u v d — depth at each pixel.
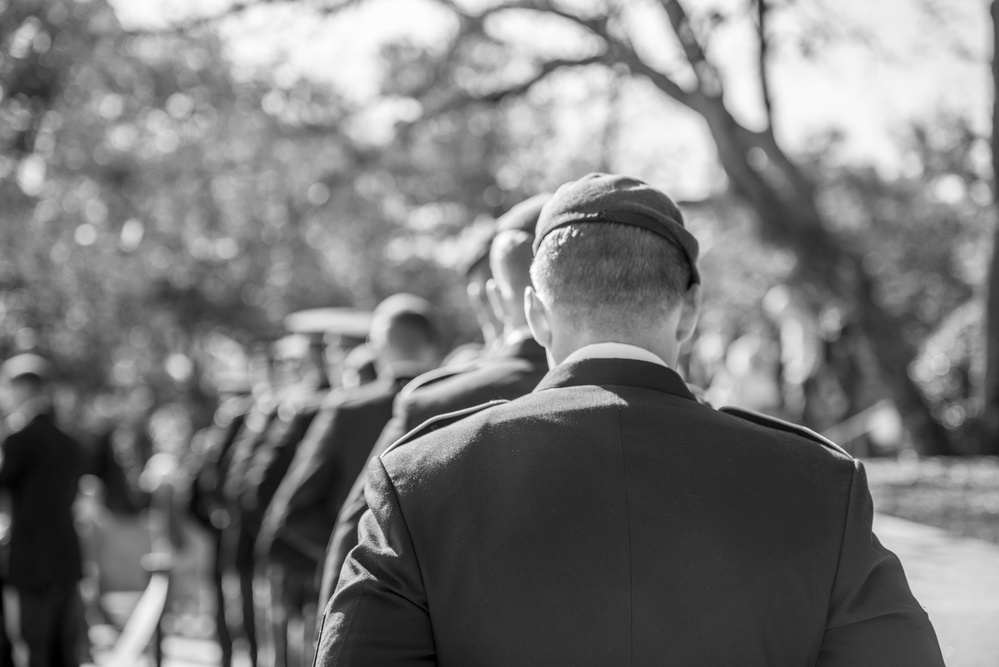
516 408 1.70
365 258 23.19
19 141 23.17
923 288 26.80
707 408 1.71
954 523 6.75
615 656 1.53
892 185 27.17
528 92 16.36
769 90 14.70
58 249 24.80
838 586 1.55
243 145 19.09
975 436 11.98
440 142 17.86
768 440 1.66
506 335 2.92
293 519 4.84
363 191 18.98
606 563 1.55
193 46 17.42
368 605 1.57
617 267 1.75
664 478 1.60
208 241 27.48
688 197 16.88
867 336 15.34
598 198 1.78
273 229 25.92
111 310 26.86
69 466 7.53
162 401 29.89
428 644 1.58
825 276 15.25
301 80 16.72
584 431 1.64
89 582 10.66
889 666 1.52
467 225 19.44
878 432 16.05
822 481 1.61
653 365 1.72
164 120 22.02
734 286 20.62
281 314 30.48
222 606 8.03
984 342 11.74
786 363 10.95
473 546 1.58
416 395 2.81
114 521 11.01
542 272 1.80
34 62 21.78
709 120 14.81
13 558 7.35
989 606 3.60
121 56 20.20
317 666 1.56
